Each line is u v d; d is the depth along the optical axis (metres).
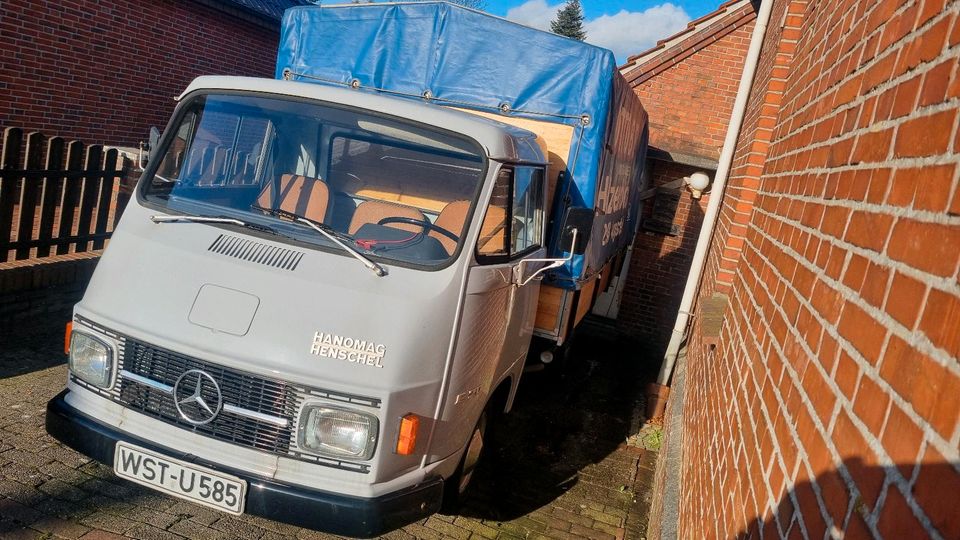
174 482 3.56
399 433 3.58
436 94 6.09
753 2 11.84
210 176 4.33
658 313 12.90
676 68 12.65
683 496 3.94
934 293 1.26
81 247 7.58
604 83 5.79
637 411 8.52
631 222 10.56
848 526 1.38
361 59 6.28
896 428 1.28
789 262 2.64
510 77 5.96
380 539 4.54
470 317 3.96
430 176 4.26
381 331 3.58
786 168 3.45
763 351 2.66
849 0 2.93
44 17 11.16
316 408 3.47
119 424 3.70
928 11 1.68
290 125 4.36
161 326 3.62
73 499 4.29
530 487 5.79
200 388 3.55
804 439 1.81
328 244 3.91
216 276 3.69
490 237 4.24
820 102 2.96
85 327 3.78
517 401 7.95
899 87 1.78
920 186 1.46
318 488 3.50
